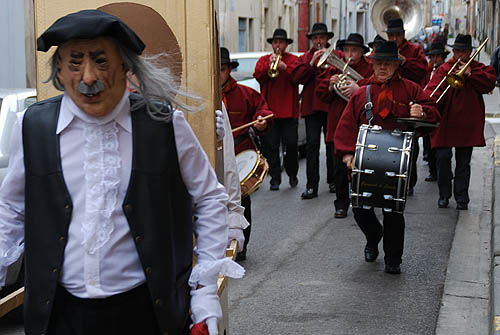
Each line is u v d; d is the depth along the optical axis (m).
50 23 4.05
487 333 5.53
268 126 8.16
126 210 2.71
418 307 6.12
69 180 2.71
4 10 14.28
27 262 2.77
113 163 2.72
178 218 2.88
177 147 2.84
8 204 2.88
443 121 9.65
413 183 10.68
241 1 28.88
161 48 4.09
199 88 4.09
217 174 4.23
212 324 2.81
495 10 38.16
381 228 7.41
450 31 74.56
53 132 2.73
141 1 4.07
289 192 11.59
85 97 2.64
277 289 6.63
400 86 6.99
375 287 6.64
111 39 2.66
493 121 18.22
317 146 10.95
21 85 14.86
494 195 9.62
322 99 9.71
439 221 9.15
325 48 10.91
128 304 2.76
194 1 4.06
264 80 11.44
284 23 35.62
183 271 2.95
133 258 2.75
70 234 2.71
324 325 5.69
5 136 6.34
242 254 7.61
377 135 6.61
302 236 8.66
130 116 2.77
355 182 6.60
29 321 2.78
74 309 2.75
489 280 6.79
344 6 49.47
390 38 9.90
